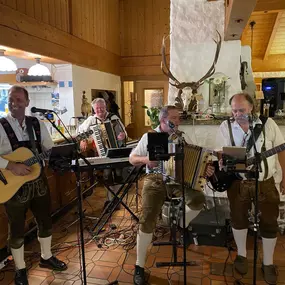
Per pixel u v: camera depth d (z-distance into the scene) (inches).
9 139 78.2
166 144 65.9
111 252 97.9
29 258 95.0
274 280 79.6
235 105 77.5
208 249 97.8
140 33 227.3
